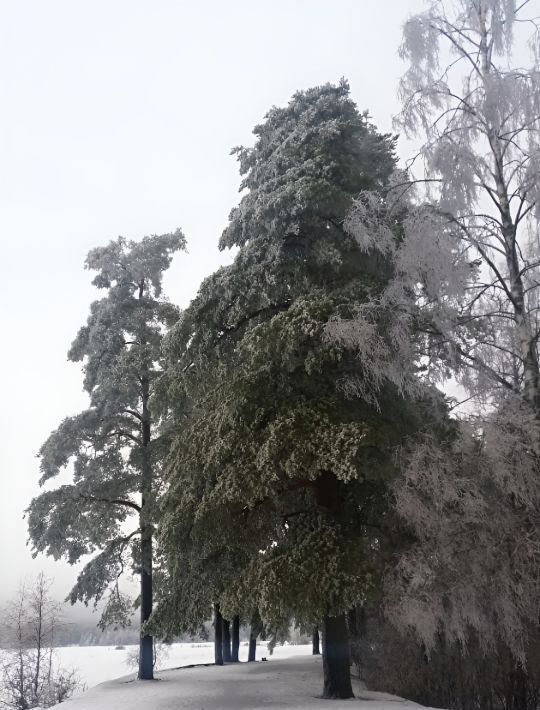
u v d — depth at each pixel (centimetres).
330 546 1373
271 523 1661
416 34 1397
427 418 1474
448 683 1538
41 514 2288
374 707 1334
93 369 2581
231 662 3400
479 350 1330
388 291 1369
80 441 2405
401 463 1309
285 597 1319
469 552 1217
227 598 1492
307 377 1502
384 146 1894
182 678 2325
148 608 2398
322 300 1429
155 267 2684
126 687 2092
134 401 2577
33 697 2367
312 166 1612
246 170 2012
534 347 1297
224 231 1820
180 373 1720
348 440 1283
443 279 1306
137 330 2573
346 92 1948
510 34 1352
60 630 2623
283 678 2219
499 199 1362
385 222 1431
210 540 1633
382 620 1628
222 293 1689
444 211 1333
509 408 1230
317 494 1612
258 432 1461
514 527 1196
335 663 1559
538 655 1326
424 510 1238
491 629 1235
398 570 1281
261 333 1437
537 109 1280
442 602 1232
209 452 1485
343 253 1628
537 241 1331
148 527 2331
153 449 2336
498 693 1427
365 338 1283
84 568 2373
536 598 1170
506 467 1169
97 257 2688
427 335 1426
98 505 2353
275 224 1552
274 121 1964
